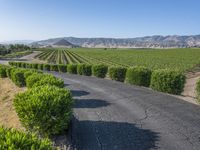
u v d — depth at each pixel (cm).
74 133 982
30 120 897
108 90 2086
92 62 8131
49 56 12494
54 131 919
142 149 832
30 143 456
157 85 1981
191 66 6166
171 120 1156
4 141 446
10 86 2791
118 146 857
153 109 1371
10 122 1423
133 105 1480
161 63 7338
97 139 920
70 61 8856
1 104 2075
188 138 929
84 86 2402
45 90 1043
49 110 901
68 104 962
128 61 8431
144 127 1057
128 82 2475
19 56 13025
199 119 1174
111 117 1218
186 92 2247
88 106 1480
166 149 832
